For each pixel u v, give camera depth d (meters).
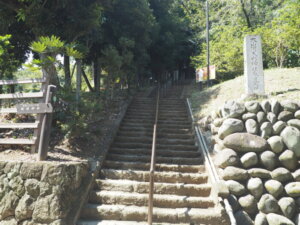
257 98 6.07
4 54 6.14
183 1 19.27
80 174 4.13
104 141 5.93
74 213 3.80
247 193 4.19
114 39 9.92
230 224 3.85
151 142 6.50
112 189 4.57
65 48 5.03
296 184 4.11
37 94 4.49
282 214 4.02
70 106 5.50
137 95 11.88
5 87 7.22
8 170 3.88
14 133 5.41
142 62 11.34
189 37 19.73
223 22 14.14
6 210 3.72
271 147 4.45
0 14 6.36
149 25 10.48
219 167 4.67
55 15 6.36
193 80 20.00
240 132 4.72
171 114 8.62
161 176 4.85
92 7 6.65
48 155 4.70
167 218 3.91
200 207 4.20
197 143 6.18
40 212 3.61
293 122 4.53
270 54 10.65
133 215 3.95
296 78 7.68
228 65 11.95
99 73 10.46
